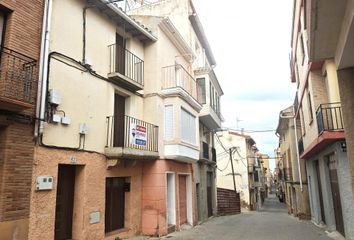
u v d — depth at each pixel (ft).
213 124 65.72
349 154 18.04
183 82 46.91
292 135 72.90
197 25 64.90
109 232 31.96
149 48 41.50
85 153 28.02
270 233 39.88
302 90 48.44
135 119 35.91
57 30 26.40
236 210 84.69
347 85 18.52
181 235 37.91
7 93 20.74
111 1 30.86
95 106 30.12
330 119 33.60
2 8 21.81
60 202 26.50
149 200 37.63
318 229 43.65
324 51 18.65
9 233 20.26
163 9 62.54
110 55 33.45
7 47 21.57
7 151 20.72
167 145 40.24
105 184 31.09
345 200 32.04
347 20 14.49
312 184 52.75
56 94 24.90
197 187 55.83
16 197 20.99
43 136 23.70
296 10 45.60
